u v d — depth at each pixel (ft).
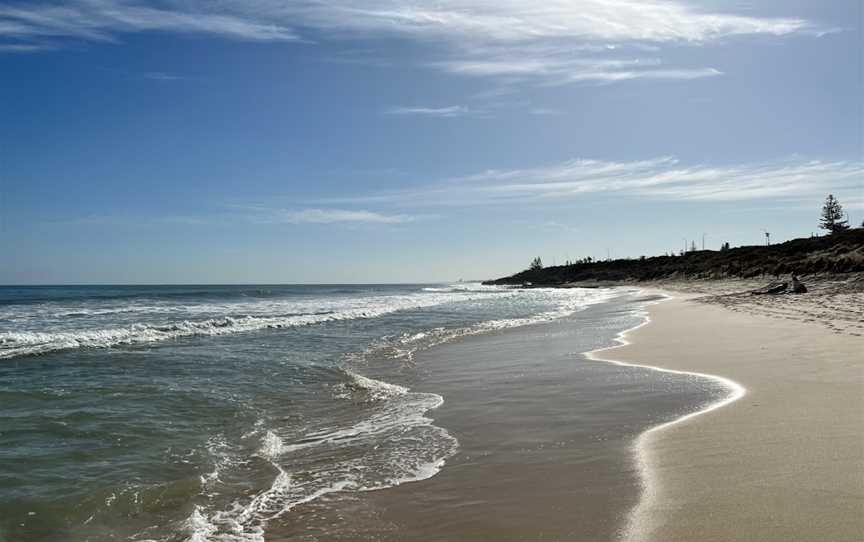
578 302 139.64
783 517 13.05
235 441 23.77
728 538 12.30
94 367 41.63
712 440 19.43
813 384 26.55
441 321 82.64
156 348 52.21
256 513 16.44
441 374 38.32
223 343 56.13
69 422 26.17
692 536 12.58
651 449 19.21
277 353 49.19
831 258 144.25
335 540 14.49
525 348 49.32
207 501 17.49
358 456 21.26
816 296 81.66
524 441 21.68
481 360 43.65
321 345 54.75
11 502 17.33
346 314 91.56
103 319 84.12
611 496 15.53
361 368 41.68
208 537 15.05
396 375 38.70
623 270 386.32
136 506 17.21
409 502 16.55
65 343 52.85
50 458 21.33
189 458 21.50
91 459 21.30
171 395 32.17
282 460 21.16
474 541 13.76
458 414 26.76
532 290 317.83
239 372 39.83
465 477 18.28
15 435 24.09
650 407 25.29
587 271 431.02
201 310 107.34
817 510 13.26
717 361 35.42
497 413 26.37
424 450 21.49
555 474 17.79
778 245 230.89
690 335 50.01
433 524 14.94
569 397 28.58
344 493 17.60
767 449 17.88
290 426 26.20
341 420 27.04
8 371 39.81
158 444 23.21
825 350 35.55
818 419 20.70
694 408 24.39
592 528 13.69
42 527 15.87
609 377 33.12
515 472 18.33
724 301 92.02
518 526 14.30
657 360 37.86
